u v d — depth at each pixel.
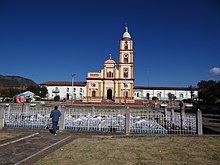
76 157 6.88
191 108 36.28
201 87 68.75
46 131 11.99
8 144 8.72
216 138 10.23
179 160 6.65
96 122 12.70
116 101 57.78
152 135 10.83
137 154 7.29
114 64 62.81
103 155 7.12
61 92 75.75
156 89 74.12
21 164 6.16
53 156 6.99
